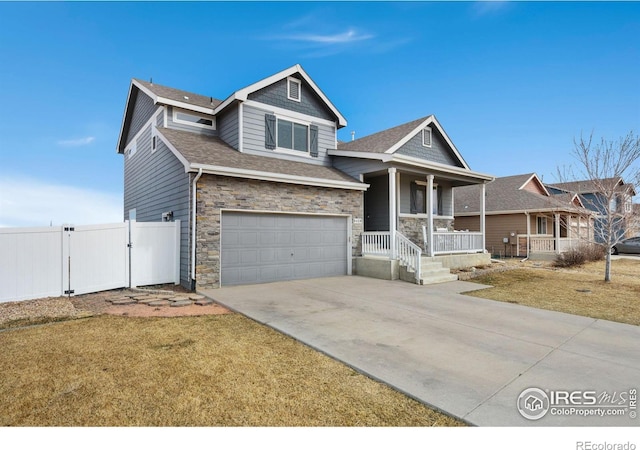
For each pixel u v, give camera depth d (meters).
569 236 18.56
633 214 11.32
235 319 6.00
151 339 4.85
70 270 7.85
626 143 10.97
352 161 12.68
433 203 15.12
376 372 3.77
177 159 9.59
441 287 9.44
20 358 4.13
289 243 10.45
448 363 4.07
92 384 3.45
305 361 4.12
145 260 8.97
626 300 7.87
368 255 11.88
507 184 22.95
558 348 4.65
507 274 11.79
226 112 12.03
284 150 12.21
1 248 7.09
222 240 9.09
